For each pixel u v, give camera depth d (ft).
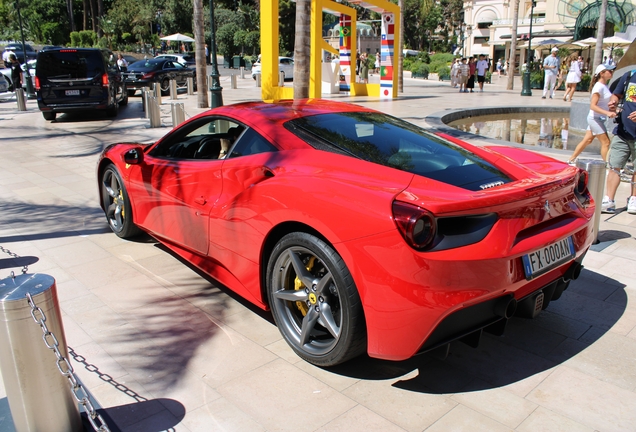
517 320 11.41
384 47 65.67
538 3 190.49
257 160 10.62
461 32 217.56
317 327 9.92
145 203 14.06
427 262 7.68
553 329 11.04
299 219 9.02
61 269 13.99
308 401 8.68
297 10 27.35
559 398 8.79
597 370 9.59
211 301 12.23
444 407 8.55
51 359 7.23
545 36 147.64
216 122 12.44
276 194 9.56
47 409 7.34
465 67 78.38
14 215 18.92
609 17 106.01
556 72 68.03
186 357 9.93
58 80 43.75
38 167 27.17
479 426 8.09
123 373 9.43
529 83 73.26
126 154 13.58
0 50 126.31
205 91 53.72
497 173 9.84
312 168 9.70
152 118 41.01
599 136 22.89
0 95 74.84
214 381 9.21
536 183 9.12
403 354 8.16
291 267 9.84
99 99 44.98
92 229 17.30
